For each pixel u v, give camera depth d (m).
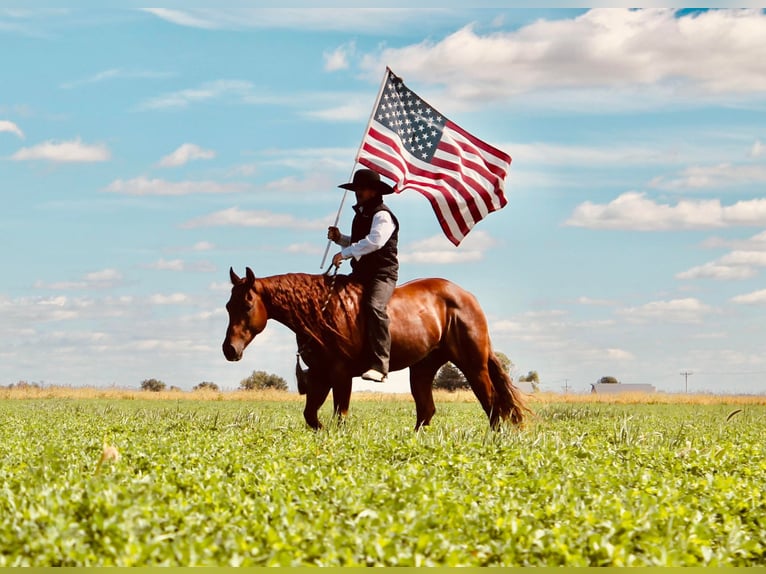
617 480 8.69
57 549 5.39
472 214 16.17
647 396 45.25
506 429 13.04
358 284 14.09
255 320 13.84
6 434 13.70
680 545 6.24
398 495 7.30
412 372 15.43
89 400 36.84
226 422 16.53
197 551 5.39
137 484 7.37
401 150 15.99
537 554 5.98
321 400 14.37
